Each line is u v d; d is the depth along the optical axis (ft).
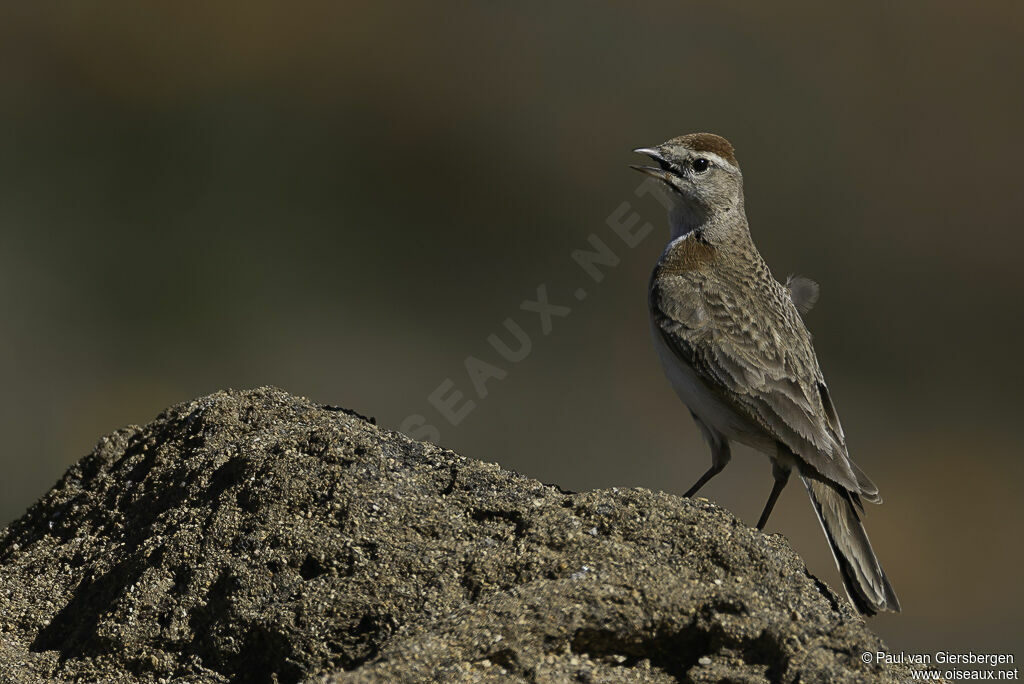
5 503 54.90
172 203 72.08
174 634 19.54
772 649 18.08
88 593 20.90
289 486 20.84
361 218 72.69
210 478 21.81
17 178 71.36
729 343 27.40
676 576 19.10
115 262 68.03
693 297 28.35
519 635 18.02
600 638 18.26
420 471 21.33
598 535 19.89
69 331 64.03
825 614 18.78
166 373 63.00
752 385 26.89
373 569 19.65
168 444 23.25
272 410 23.65
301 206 73.20
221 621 19.44
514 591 18.58
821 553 54.39
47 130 74.79
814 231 75.82
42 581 21.58
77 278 66.54
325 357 63.67
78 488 23.53
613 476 57.52
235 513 20.75
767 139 80.38
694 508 20.33
